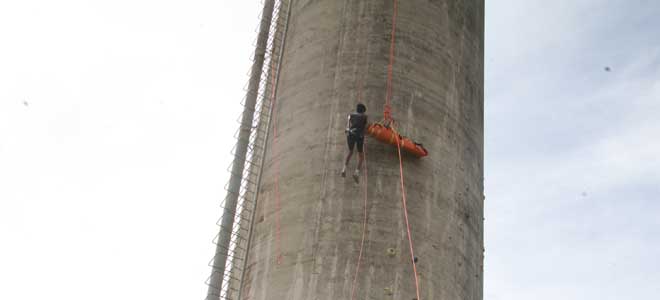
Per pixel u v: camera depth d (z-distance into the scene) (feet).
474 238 46.88
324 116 46.47
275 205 45.32
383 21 49.32
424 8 50.90
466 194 47.03
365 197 43.14
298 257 42.27
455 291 43.27
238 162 54.39
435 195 44.75
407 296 40.98
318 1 52.54
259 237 45.21
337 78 47.62
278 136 48.19
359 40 48.75
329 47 49.32
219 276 50.98
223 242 52.01
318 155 45.16
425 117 46.75
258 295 42.86
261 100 54.95
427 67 48.65
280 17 57.00
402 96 46.68
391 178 43.78
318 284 40.98
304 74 49.32
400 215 42.93
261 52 58.03
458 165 47.24
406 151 44.47
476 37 54.54
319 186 44.01
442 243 43.73
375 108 45.98
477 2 56.54
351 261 41.34
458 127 48.52
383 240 41.98
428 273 42.22
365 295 40.47
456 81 50.08
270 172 47.26
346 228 42.27
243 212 49.88
